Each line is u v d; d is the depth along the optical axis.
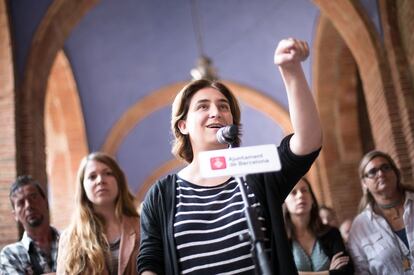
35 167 7.34
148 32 11.93
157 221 2.56
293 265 2.34
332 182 11.31
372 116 7.96
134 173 16.08
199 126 2.61
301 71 2.38
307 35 11.41
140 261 2.49
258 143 15.16
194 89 2.76
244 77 12.99
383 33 7.59
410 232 4.17
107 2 10.86
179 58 12.70
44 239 4.38
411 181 7.01
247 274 2.34
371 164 4.37
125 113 13.12
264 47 12.35
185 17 11.80
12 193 4.40
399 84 7.26
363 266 4.28
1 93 7.29
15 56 7.52
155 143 15.64
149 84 12.98
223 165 2.16
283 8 11.33
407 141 7.15
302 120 2.37
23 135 7.34
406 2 7.06
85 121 12.79
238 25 12.05
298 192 4.46
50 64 8.15
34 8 7.73
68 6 8.02
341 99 11.38
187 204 2.52
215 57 12.74
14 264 4.15
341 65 11.12
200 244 2.40
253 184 2.48
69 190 12.51
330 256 4.29
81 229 3.66
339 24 8.27
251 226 2.15
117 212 3.83
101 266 3.50
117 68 12.42
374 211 4.38
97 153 3.97
